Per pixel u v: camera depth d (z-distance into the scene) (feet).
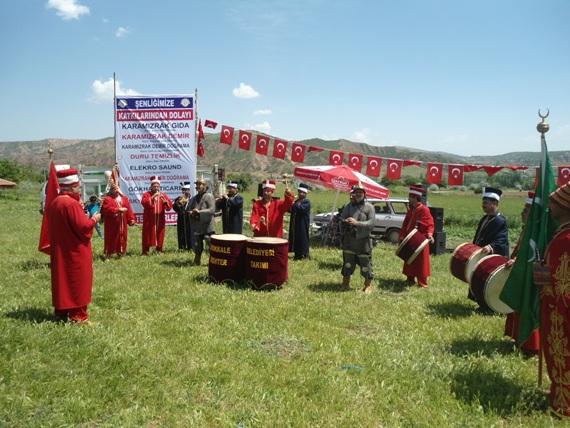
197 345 21.65
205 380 18.26
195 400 16.84
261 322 25.70
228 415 15.83
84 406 15.71
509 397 17.47
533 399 17.51
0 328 21.30
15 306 25.90
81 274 23.31
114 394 16.74
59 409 15.53
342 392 17.69
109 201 43.83
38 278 34.30
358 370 19.84
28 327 21.71
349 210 34.37
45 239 25.63
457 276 30.19
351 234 33.96
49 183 25.81
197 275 36.40
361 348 22.35
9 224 75.05
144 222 46.96
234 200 45.85
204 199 40.88
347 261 34.58
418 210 37.35
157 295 30.50
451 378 19.26
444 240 61.26
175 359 19.95
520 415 16.42
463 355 21.95
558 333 16.15
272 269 33.09
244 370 19.22
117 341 21.26
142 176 62.03
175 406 16.31
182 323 24.80
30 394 16.24
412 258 36.11
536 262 16.94
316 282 36.81
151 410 15.92
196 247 41.11
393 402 17.35
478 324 26.99
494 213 30.12
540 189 18.43
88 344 20.48
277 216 42.80
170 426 15.10
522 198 191.83
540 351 17.33
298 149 53.11
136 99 61.31
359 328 26.23
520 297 18.63
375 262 47.88
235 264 33.78
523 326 18.58
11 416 14.84
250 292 32.12
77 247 23.17
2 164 242.78
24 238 57.57
